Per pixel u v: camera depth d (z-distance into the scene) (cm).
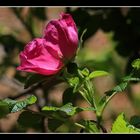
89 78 90
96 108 90
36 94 139
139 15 135
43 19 157
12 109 86
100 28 136
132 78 88
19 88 154
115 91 88
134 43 136
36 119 90
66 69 91
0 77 160
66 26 90
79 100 137
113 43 148
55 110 87
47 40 90
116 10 136
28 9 155
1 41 154
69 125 160
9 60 161
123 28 136
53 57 90
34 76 92
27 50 90
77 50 91
